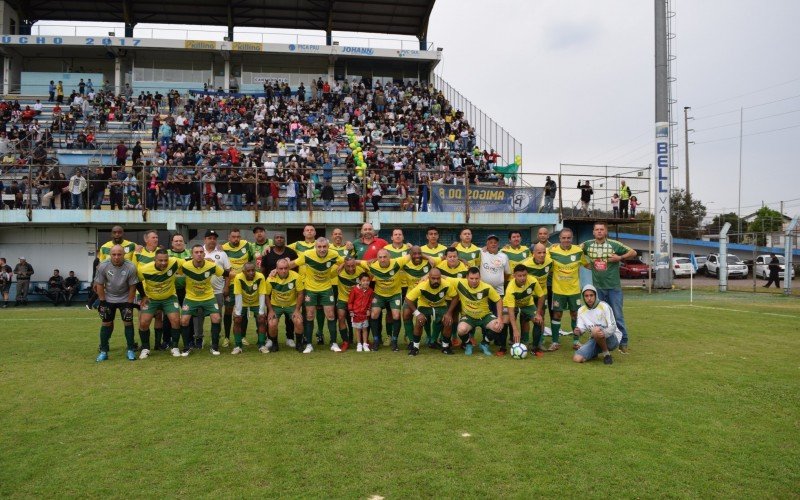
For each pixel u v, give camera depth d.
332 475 4.45
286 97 33.69
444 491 4.19
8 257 21.58
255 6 34.75
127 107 30.55
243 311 10.07
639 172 24.78
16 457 4.82
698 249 43.91
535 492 4.18
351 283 9.97
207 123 29.44
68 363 8.72
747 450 4.98
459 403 6.29
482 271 10.28
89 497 4.11
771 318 13.59
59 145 26.97
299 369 8.16
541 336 9.50
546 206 23.41
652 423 5.65
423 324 9.40
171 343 9.99
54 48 34.19
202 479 4.39
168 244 21.98
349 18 36.78
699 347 9.83
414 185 22.84
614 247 9.59
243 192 21.56
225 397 6.57
